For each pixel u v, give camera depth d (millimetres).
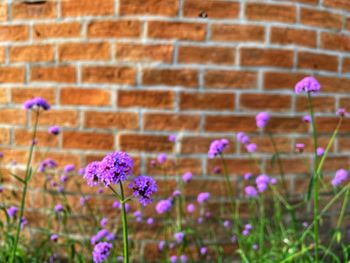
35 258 2152
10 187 2377
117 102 2248
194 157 2256
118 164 1352
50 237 2221
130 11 2219
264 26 2246
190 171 2258
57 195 2318
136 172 2258
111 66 2242
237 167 2270
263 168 2285
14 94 2350
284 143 2297
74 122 2285
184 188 2264
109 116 2256
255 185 2279
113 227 2279
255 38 2244
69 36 2268
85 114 2273
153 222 2273
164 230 2238
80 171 2230
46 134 2318
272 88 2270
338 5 2387
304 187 2326
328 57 2365
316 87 1745
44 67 2305
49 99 2307
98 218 2287
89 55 2254
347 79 2416
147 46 2223
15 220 2180
